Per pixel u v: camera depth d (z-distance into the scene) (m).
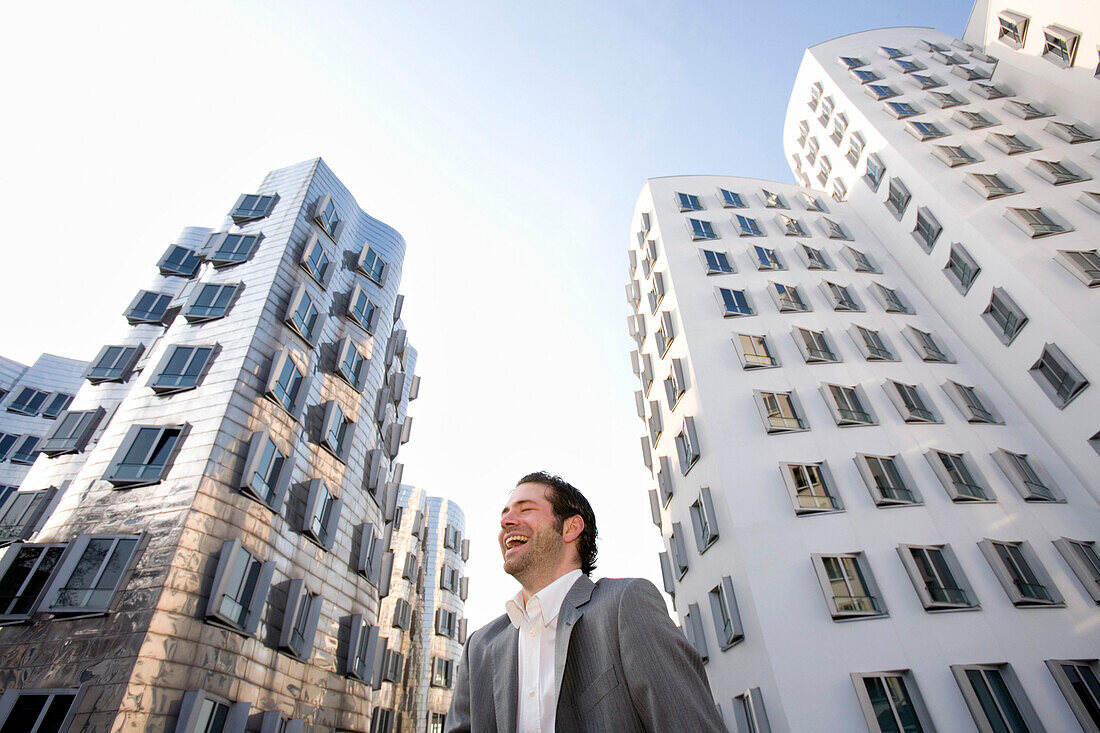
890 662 18.67
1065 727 17.30
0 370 46.38
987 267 28.83
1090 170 30.09
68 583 20.47
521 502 3.94
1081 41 32.59
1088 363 23.78
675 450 29.58
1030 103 36.62
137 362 35.81
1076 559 21.00
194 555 21.19
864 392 26.97
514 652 3.20
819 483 23.66
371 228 45.59
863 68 44.69
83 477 24.45
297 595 24.47
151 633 18.88
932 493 23.19
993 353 28.28
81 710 17.48
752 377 27.80
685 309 31.45
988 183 31.17
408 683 49.94
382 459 37.03
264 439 25.20
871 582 20.58
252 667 21.59
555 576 3.60
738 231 36.72
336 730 25.19
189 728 18.20
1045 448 25.23
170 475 23.23
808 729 17.72
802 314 30.97
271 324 29.30
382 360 39.44
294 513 26.69
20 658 19.12
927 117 37.84
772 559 21.56
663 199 39.59
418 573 58.12
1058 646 18.92
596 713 2.56
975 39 45.44
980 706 17.36
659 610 2.78
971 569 21.02
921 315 31.97
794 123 50.34
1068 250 26.56
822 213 39.97
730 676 21.52
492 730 3.07
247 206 36.75
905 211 35.12
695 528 26.08
